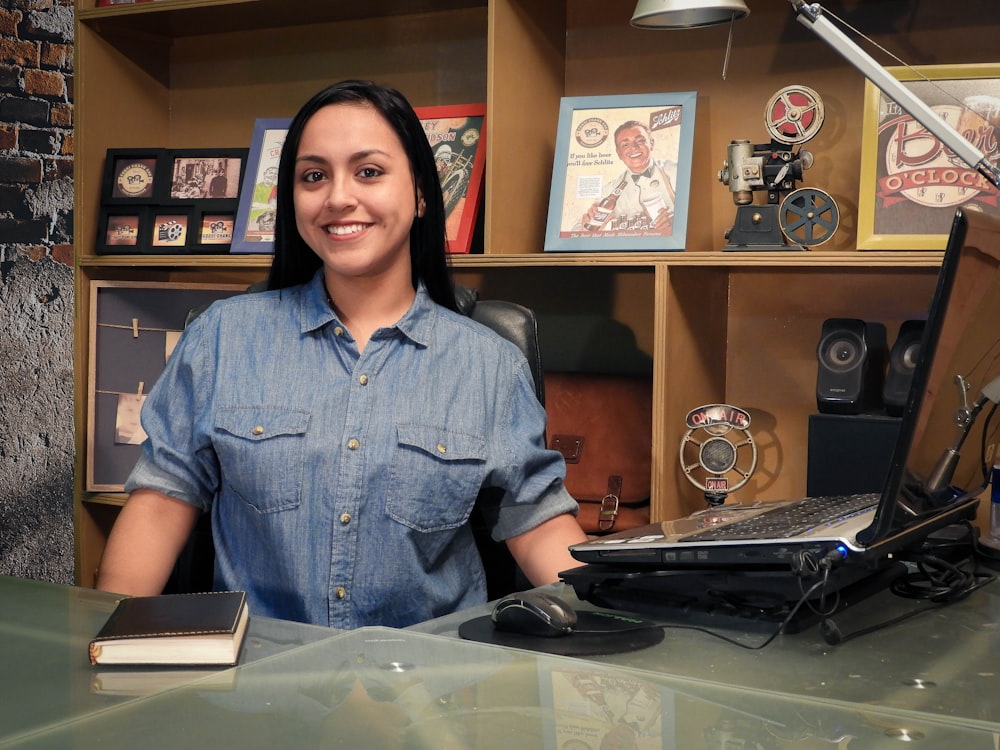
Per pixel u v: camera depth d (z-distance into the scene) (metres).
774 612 1.12
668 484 2.23
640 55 2.56
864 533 1.05
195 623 0.93
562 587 1.35
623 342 2.61
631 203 2.30
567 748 0.66
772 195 2.23
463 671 0.83
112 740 0.69
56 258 2.94
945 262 0.97
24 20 2.87
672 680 0.81
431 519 1.62
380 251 1.65
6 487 2.87
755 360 2.49
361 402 1.63
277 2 2.69
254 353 1.69
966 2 2.24
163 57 3.09
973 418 1.21
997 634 1.11
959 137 1.45
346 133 1.64
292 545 1.61
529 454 1.68
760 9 2.42
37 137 2.90
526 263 2.31
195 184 2.79
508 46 2.37
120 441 2.80
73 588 1.18
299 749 0.66
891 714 0.74
